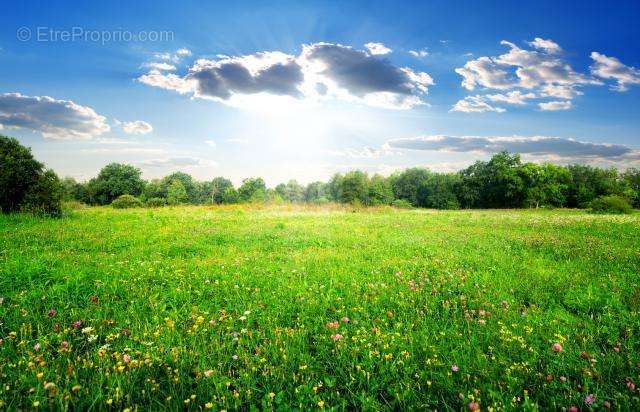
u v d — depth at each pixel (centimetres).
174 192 8944
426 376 331
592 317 476
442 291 583
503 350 380
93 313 466
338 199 8269
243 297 542
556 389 316
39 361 337
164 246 995
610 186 7675
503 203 7825
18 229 1241
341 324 450
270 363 351
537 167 7369
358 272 714
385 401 302
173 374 336
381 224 1783
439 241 1152
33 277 596
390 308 512
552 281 641
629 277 674
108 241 1058
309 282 642
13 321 430
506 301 529
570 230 1509
